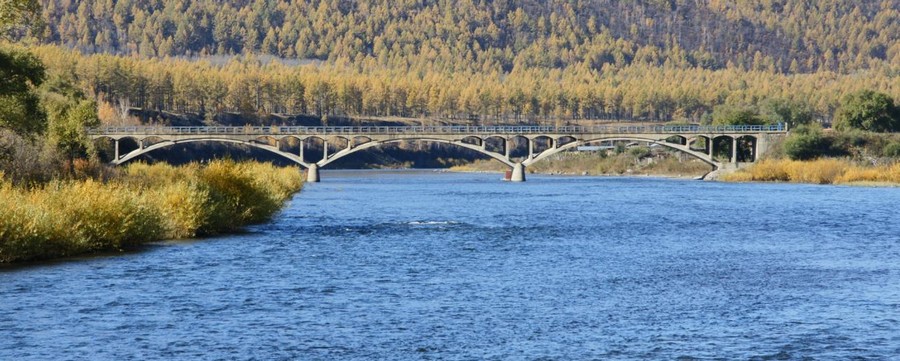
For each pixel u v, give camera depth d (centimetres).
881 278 6631
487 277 6631
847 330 4894
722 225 11050
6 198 7319
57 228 7350
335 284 6259
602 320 5153
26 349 4438
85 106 17650
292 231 9931
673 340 4697
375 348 4522
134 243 8250
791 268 7181
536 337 4750
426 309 5416
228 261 7325
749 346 4575
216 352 4425
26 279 6281
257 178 11719
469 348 4534
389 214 12688
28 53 11850
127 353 4394
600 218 12075
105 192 8125
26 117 11925
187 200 9181
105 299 5616
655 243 8988
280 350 4469
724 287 6241
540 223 11250
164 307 5400
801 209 13738
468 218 12012
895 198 16462
